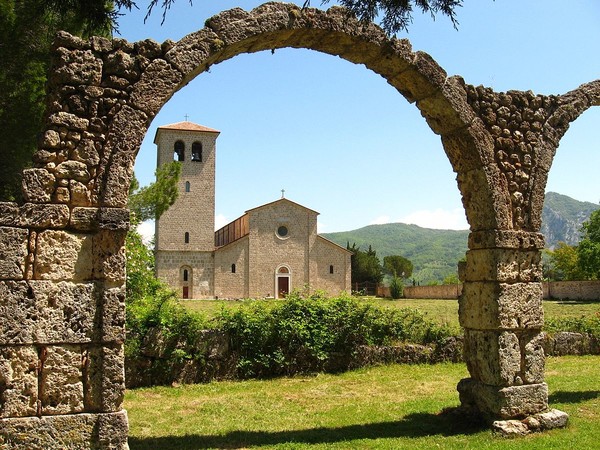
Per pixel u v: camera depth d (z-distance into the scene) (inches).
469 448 323.0
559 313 1264.8
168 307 552.1
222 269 2362.2
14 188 531.8
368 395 482.3
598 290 1800.0
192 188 2391.7
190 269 2348.7
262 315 577.0
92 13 360.5
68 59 283.1
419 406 435.8
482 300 374.6
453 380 541.3
